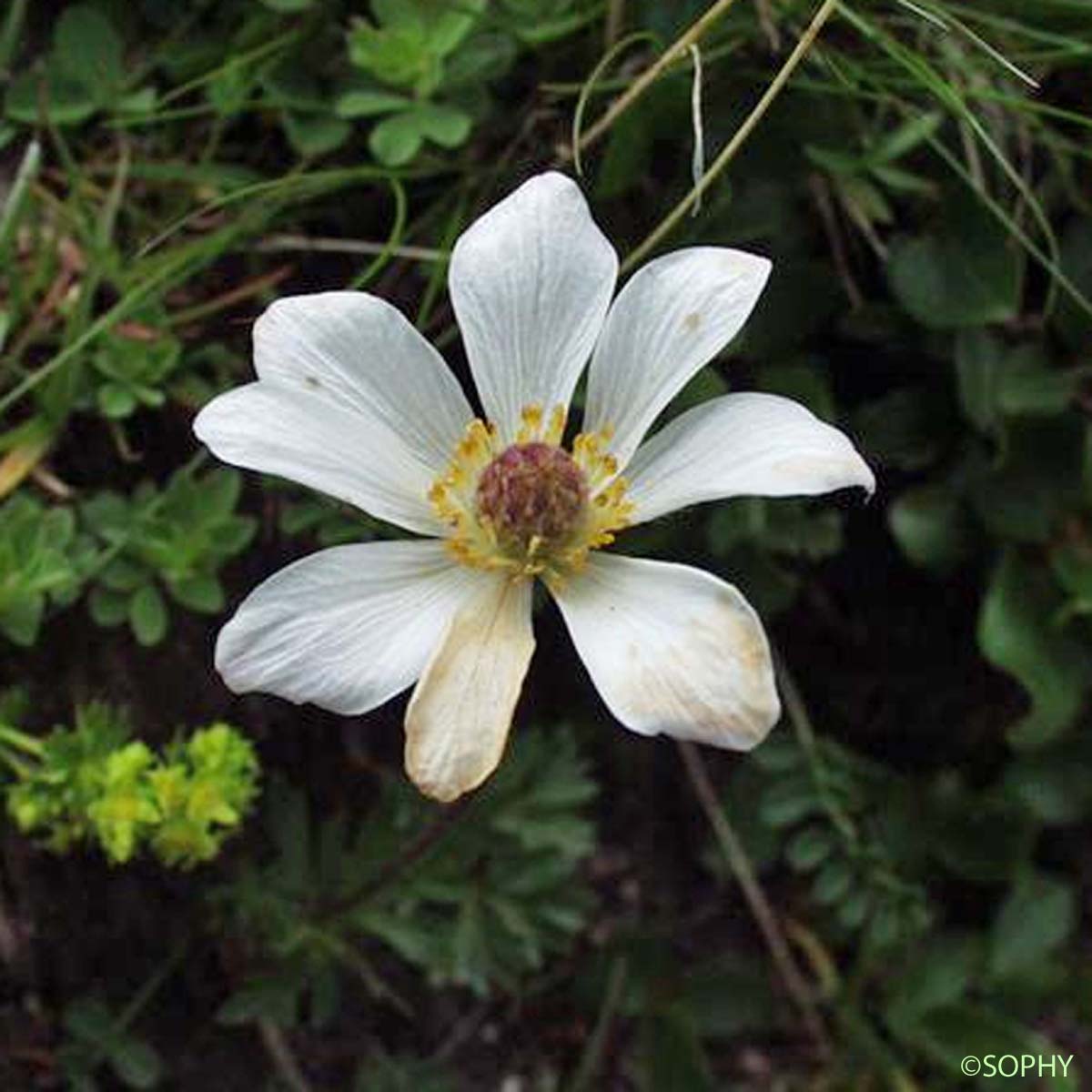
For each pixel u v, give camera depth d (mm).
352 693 164
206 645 214
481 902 219
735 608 160
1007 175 213
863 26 197
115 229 217
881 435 227
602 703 233
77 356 206
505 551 168
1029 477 224
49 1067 219
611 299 176
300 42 214
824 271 220
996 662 222
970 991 237
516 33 209
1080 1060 238
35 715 211
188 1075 222
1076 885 241
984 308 216
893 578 235
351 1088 226
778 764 228
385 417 170
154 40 218
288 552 214
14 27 210
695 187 195
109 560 203
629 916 236
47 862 216
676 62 207
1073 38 210
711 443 166
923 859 233
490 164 214
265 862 220
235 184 215
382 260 207
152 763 197
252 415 165
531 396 173
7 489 206
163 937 219
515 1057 233
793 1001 237
